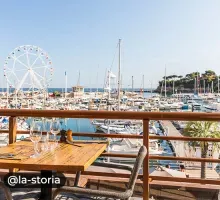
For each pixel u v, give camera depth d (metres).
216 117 2.24
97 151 2.10
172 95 47.00
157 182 2.78
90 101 31.39
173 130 21.84
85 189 1.78
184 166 9.94
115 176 2.57
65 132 2.48
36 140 2.15
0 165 1.77
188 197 2.68
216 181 2.45
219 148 11.35
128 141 12.41
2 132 2.84
